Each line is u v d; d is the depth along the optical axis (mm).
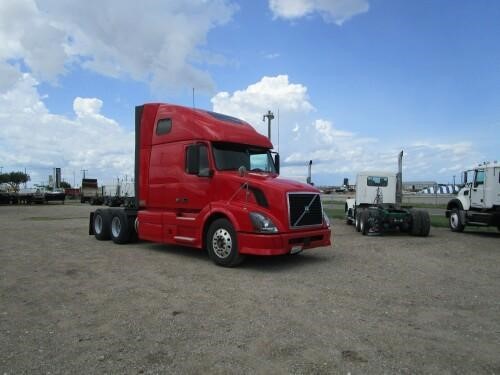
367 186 17266
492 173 14977
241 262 8227
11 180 104625
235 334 4445
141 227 10500
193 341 4250
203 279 7137
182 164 9461
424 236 14203
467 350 4051
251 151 9641
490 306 5562
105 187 50031
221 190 8617
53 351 4020
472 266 8492
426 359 3830
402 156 16109
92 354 3943
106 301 5746
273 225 7750
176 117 9805
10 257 9383
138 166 10977
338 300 5777
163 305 5539
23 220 21109
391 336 4402
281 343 4191
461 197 16516
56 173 79188
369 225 14297
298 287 6543
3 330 4605
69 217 23688
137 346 4125
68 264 8531
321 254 9945
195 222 8906
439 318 5031
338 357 3859
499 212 14695
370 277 7316
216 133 8945
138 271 7828
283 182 8305
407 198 39906
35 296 6012
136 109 11109
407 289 6441
